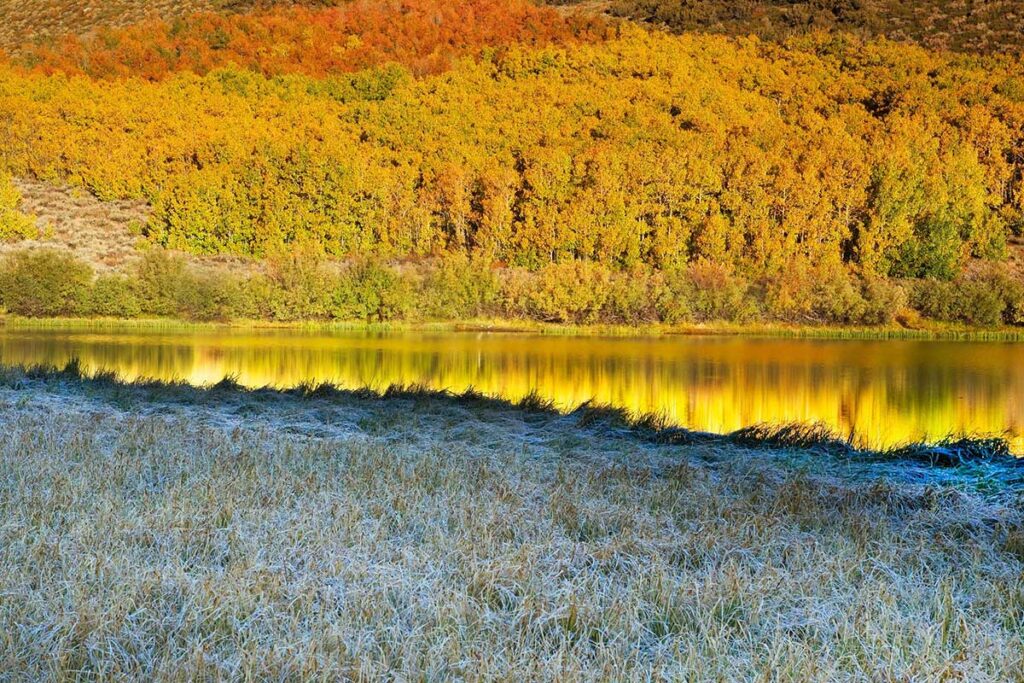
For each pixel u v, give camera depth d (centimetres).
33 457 780
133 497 687
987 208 6369
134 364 2622
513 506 673
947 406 2028
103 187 6756
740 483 785
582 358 3145
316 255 5538
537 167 6600
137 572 489
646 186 6244
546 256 6059
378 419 1120
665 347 3694
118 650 409
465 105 8969
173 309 4850
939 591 495
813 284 5162
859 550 574
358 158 6712
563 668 398
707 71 9819
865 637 436
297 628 438
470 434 1012
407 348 3506
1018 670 406
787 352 3475
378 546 560
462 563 535
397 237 6322
